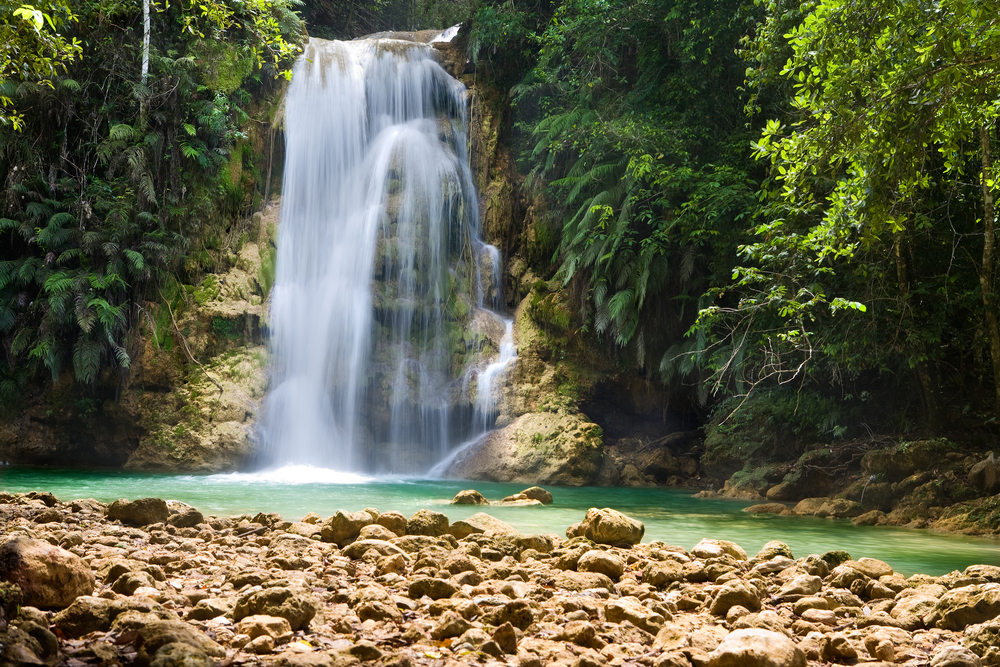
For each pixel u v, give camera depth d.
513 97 21.70
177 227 18.20
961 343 13.19
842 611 4.55
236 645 3.33
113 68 18.03
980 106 7.97
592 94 19.55
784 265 12.58
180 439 16.64
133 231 17.42
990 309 11.54
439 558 5.57
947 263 12.99
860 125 7.62
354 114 20.66
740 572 5.54
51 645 2.98
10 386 17.80
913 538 9.22
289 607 3.72
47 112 17.83
